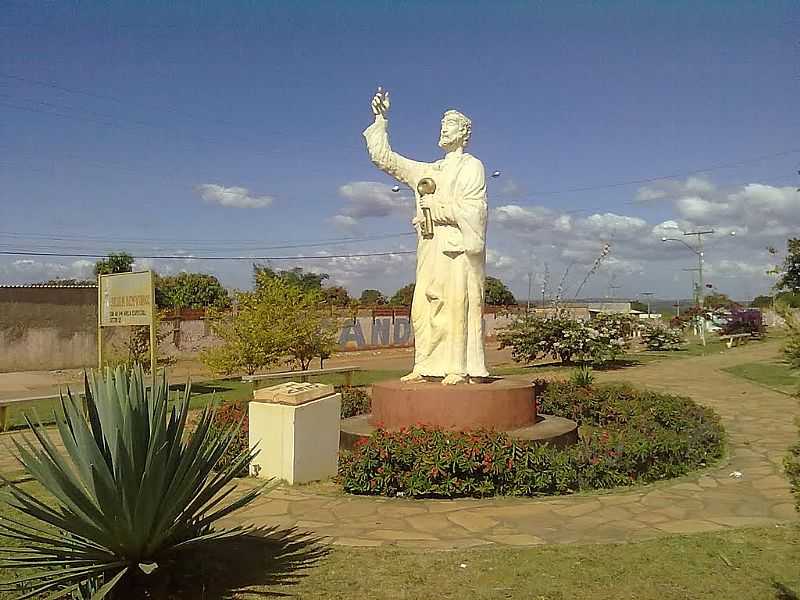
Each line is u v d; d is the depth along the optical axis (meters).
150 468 4.06
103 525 4.13
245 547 5.41
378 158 9.23
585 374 13.47
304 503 6.76
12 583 4.17
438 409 8.14
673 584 4.54
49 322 23.64
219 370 15.18
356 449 7.50
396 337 33.16
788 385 16.20
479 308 8.95
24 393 17.38
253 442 7.91
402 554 5.20
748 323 35.25
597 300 31.05
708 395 15.09
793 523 5.92
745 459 8.68
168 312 24.59
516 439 7.36
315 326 16.05
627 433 8.14
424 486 6.78
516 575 4.73
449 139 9.05
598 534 5.68
